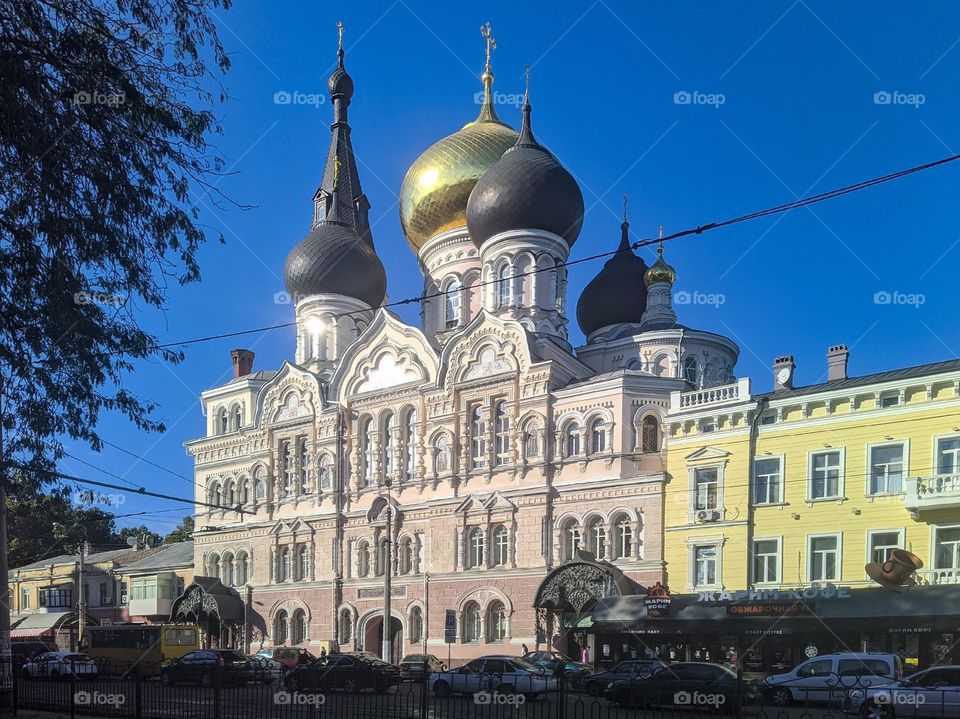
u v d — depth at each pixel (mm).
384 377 66438
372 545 63938
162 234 21141
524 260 64875
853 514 44656
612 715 30703
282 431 70938
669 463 51750
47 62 20031
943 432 42531
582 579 51312
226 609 69000
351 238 76062
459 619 58312
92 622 84188
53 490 22797
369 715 29516
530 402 58125
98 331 20812
